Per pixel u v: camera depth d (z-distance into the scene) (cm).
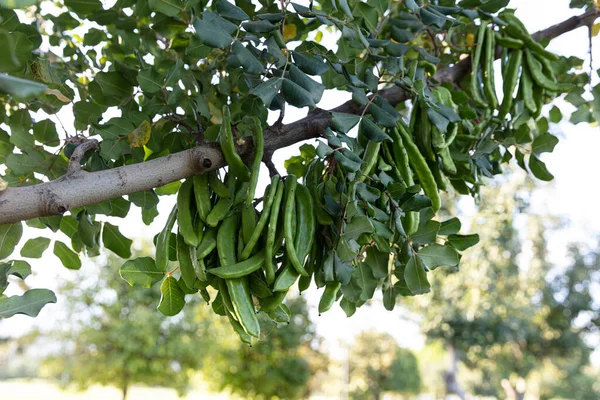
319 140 159
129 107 216
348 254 154
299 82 158
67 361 1244
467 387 3016
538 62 230
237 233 163
